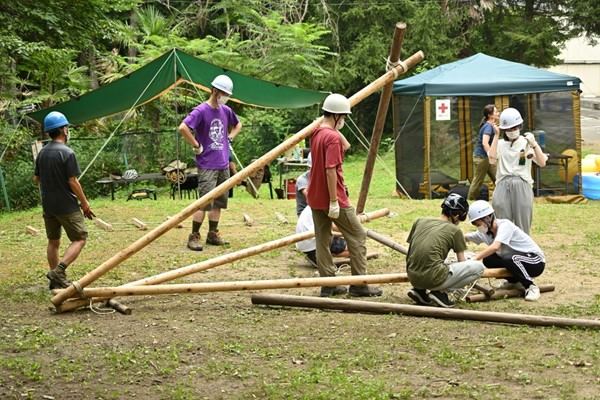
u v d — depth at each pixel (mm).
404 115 19953
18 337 7281
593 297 8750
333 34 35125
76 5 17828
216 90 11344
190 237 11641
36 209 18641
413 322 7711
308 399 5594
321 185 8461
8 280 9867
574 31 36031
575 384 5887
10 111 23688
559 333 7316
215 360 6605
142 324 7750
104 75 29891
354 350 6812
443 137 19438
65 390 5949
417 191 19812
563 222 14133
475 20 36156
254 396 5762
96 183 22250
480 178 17391
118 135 24266
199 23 35188
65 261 8781
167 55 17281
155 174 21594
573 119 19125
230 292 9039
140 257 11086
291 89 19047
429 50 35031
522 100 19281
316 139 8461
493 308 8266
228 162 11680
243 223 14117
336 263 10156
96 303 8375
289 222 14086
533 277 8734
